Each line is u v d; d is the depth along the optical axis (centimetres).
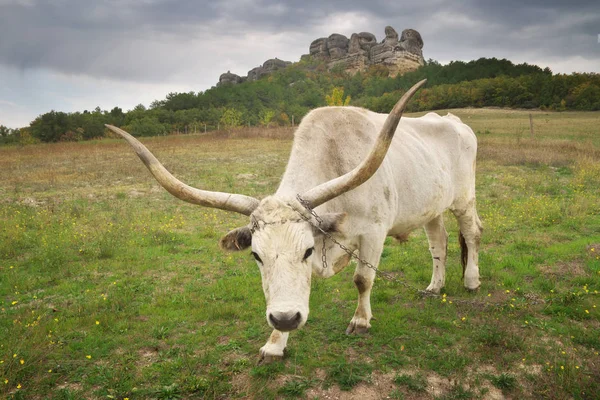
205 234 888
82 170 1762
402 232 556
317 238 420
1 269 716
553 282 600
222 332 502
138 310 562
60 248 802
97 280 672
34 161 2183
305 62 19388
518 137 2306
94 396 395
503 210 992
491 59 12850
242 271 697
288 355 450
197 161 1903
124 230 895
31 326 507
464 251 610
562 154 1730
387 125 371
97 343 480
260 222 362
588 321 502
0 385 397
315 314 536
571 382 391
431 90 7038
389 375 417
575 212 923
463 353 445
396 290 609
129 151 2595
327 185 390
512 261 681
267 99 11056
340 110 491
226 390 399
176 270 711
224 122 6612
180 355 452
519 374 413
